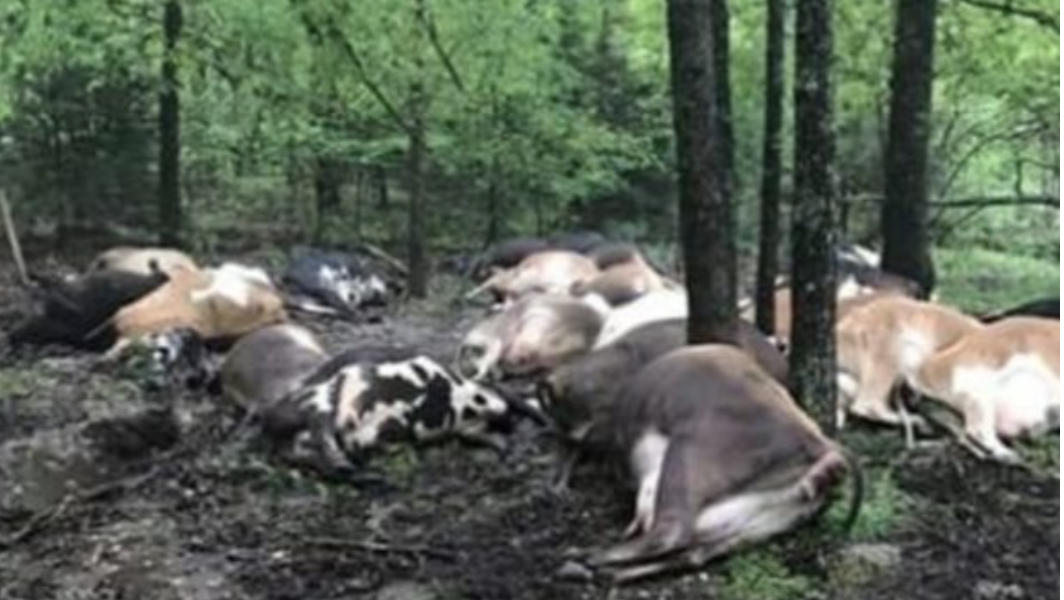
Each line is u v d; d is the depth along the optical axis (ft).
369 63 43.45
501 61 44.70
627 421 19.93
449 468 23.41
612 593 17.95
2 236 50.88
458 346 32.35
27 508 21.80
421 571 19.03
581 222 56.54
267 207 58.75
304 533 20.56
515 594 18.10
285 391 25.00
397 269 49.03
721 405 18.88
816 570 18.16
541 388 24.94
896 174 34.96
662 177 56.08
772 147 28.86
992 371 23.27
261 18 43.32
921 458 22.62
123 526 21.01
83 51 46.21
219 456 24.20
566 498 21.58
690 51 20.93
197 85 47.19
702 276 21.31
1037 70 42.47
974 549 19.15
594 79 53.67
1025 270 51.24
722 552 18.33
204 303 32.37
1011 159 54.13
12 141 51.96
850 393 24.25
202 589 18.67
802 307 20.34
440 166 52.65
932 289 36.27
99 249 51.39
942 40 42.14
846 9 42.57
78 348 32.78
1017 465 22.52
